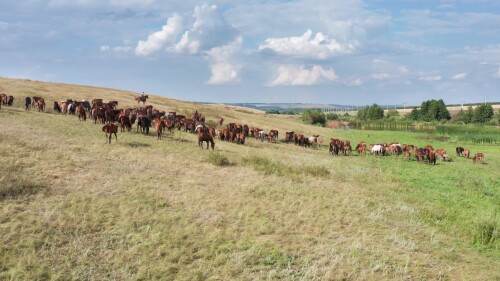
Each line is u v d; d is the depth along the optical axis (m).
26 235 10.25
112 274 9.09
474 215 16.44
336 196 17.47
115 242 10.61
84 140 22.50
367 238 12.52
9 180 13.40
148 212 12.70
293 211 14.71
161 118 33.97
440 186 22.67
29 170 15.06
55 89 51.50
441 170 29.70
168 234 11.31
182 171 18.92
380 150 38.53
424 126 95.88
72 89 55.31
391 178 23.59
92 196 13.51
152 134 29.22
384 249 11.84
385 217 15.07
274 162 23.59
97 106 32.44
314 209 15.00
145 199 13.93
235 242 11.55
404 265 10.81
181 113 50.88
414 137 67.25
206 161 22.06
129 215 12.27
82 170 16.34
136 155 20.44
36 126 24.62
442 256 11.66
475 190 21.95
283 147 37.00
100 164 17.72
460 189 22.23
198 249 10.79
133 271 9.38
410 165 31.78
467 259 11.70
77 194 13.43
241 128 37.03
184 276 9.38
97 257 9.77
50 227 10.76
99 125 29.06
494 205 18.69
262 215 13.93
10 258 9.11
